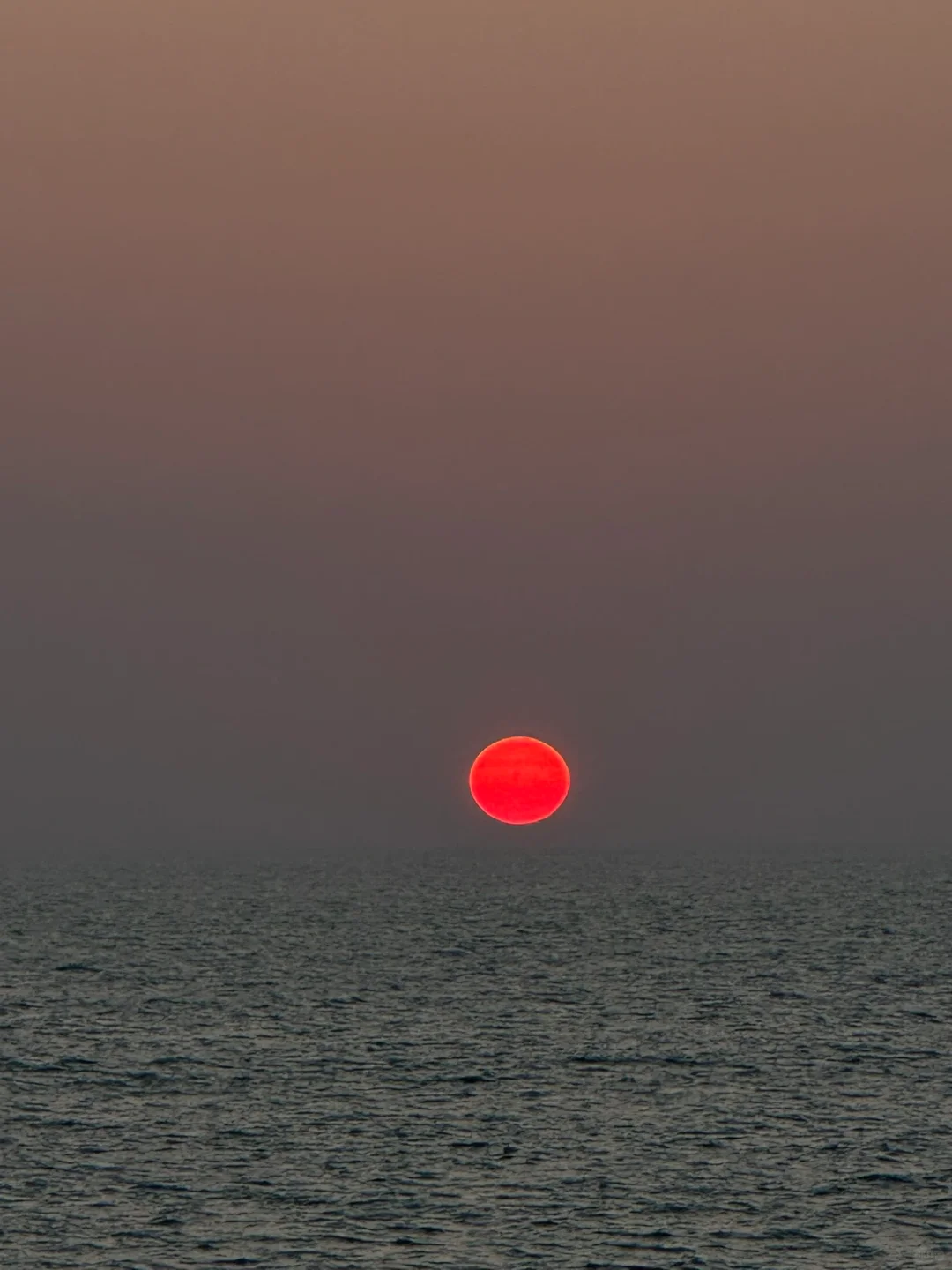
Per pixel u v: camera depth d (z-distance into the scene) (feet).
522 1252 586.86
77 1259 577.84
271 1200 646.33
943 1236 606.55
